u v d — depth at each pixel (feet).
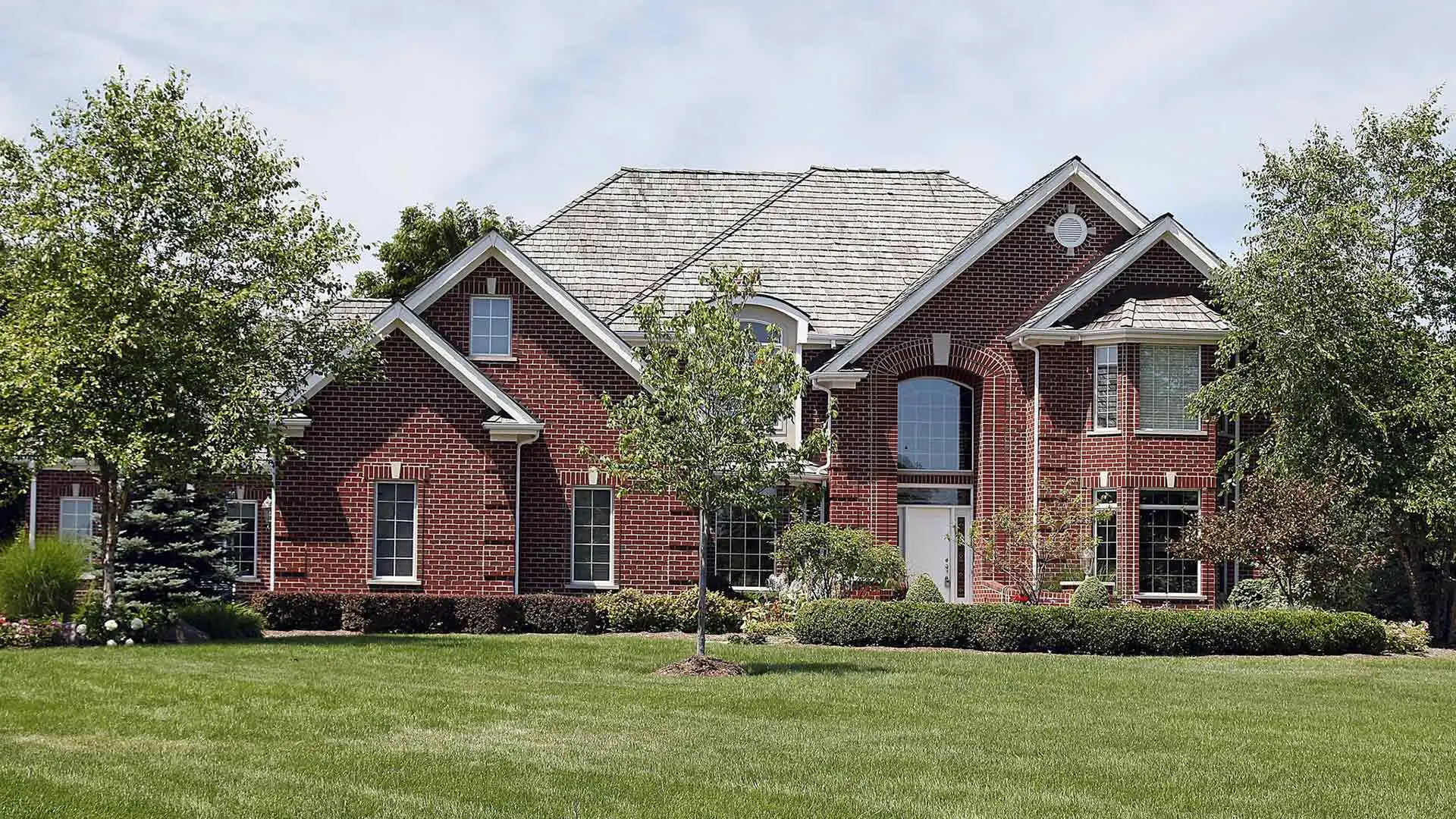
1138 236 107.65
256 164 81.82
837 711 59.11
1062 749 51.83
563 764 47.29
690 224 123.54
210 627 83.76
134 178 79.05
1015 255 110.83
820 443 70.85
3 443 77.00
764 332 112.27
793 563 97.09
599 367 105.60
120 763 46.06
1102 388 105.19
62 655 72.33
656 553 104.99
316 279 84.02
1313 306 92.79
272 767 46.01
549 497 104.42
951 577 111.04
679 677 68.18
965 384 112.16
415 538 99.04
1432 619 96.58
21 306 77.71
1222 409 97.91
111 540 82.28
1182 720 58.75
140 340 76.02
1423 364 93.04
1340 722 58.95
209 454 79.71
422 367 99.71
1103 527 104.06
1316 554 91.71
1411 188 101.50
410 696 60.08
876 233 121.39
